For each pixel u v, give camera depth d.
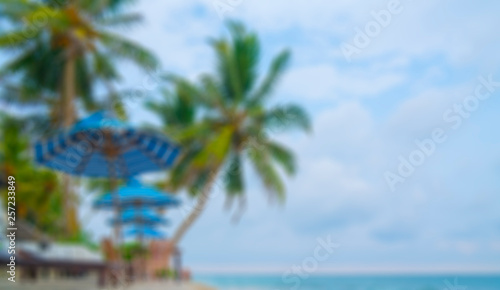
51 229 29.33
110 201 20.42
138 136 9.95
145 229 23.42
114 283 15.74
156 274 27.00
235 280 114.00
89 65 31.55
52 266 14.58
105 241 20.36
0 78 30.80
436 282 99.56
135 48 30.20
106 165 10.38
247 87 35.44
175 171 34.62
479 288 98.69
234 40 35.56
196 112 37.91
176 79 34.06
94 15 30.42
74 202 28.42
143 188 20.97
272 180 34.28
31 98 31.83
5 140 28.14
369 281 104.12
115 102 24.59
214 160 34.00
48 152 9.49
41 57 30.67
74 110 31.02
